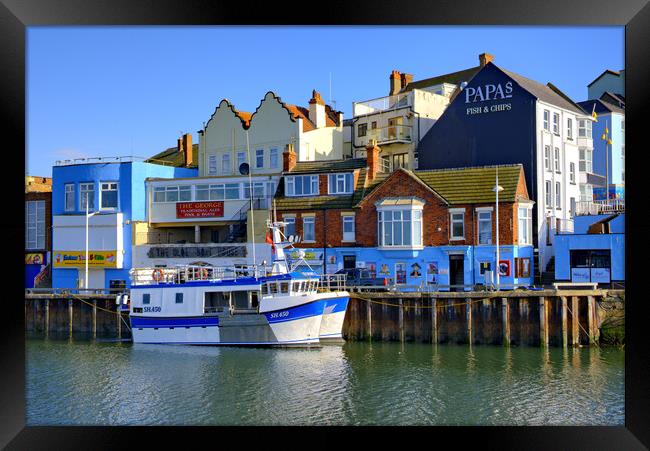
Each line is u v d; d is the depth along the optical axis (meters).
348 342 33.22
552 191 44.03
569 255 36.09
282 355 30.36
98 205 47.12
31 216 49.97
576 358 28.58
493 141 44.38
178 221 46.97
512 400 23.02
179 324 33.78
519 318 31.02
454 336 31.91
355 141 53.97
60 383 26.53
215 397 24.03
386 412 21.91
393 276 39.69
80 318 40.28
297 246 42.12
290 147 44.69
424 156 47.09
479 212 38.09
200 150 52.41
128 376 27.33
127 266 46.28
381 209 39.69
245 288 32.62
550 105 44.53
